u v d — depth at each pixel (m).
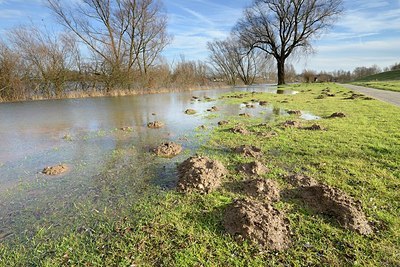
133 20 25.75
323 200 3.11
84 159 5.25
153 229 2.82
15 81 18.16
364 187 3.55
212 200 3.34
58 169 4.62
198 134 6.83
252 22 33.56
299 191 3.46
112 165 4.83
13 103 16.72
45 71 19.86
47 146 6.33
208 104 13.87
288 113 9.75
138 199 3.50
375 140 5.52
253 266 2.27
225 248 2.49
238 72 46.53
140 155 5.35
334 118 8.12
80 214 3.20
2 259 2.49
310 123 7.50
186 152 5.41
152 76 27.72
